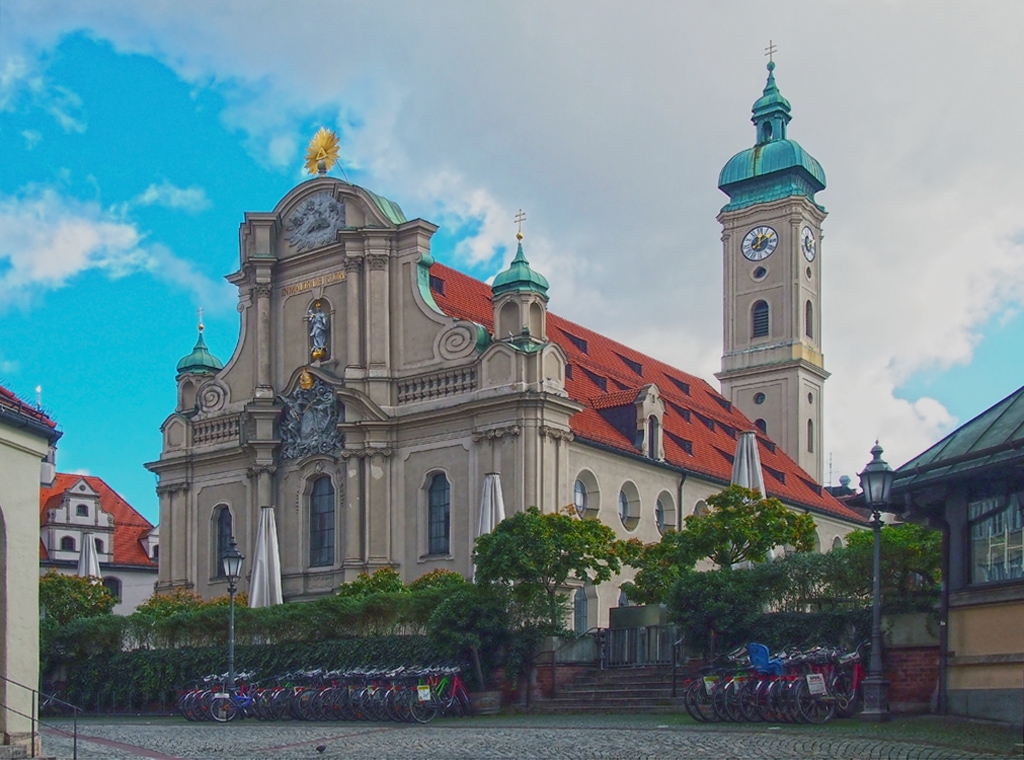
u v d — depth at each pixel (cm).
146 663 5553
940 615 3138
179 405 7600
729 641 3806
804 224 10244
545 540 4566
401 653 4700
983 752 2367
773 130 10569
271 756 2870
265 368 7112
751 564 5219
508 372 6150
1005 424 2981
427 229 6681
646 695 4038
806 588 3734
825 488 10119
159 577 7462
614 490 6700
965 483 3056
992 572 2967
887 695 3153
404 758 2712
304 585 6762
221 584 7169
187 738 3572
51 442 2822
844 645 3428
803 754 2428
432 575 5644
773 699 3194
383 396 6606
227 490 7244
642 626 4559
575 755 2612
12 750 2592
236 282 7381
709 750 2577
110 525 10131
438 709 4103
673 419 7950
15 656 2656
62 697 5753
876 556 3123
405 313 6662
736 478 5897
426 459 6431
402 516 6488
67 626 5788
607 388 7525
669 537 5466
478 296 7288
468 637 4362
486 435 6144
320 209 7062
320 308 6969
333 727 3900
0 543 2664
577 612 6488
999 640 2905
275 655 5150
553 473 6106
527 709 4238
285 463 6969
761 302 10175
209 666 5341
